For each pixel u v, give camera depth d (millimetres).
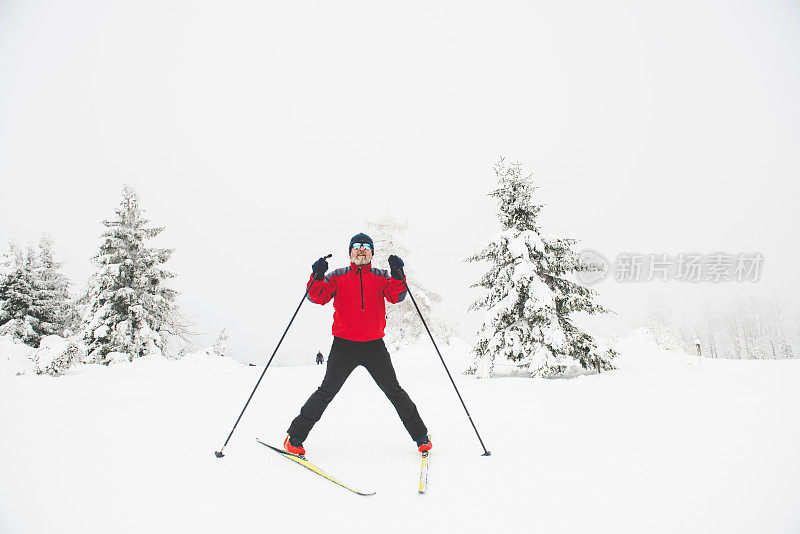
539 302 9633
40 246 22875
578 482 2506
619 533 1895
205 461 2938
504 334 10156
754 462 2758
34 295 21219
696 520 2006
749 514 2051
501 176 11016
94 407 5500
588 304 9992
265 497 2326
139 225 20000
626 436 3510
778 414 4113
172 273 20406
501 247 10484
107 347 17797
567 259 10430
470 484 2496
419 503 2234
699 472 2617
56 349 13203
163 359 13586
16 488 2484
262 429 3906
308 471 2729
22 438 3658
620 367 10594
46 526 2012
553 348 9391
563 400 5516
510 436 3609
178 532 1951
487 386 7445
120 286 18875
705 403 4887
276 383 8875
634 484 2461
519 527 1963
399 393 3053
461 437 3600
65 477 2658
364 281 3121
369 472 2705
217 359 13383
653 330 22141
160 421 4371
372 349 3041
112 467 2838
